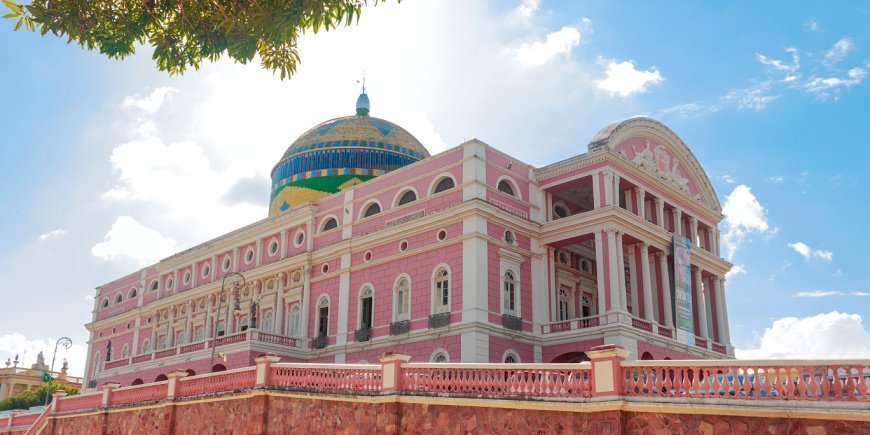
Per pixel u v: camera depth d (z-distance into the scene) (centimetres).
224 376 2641
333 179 4928
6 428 4112
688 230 4291
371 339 3725
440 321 3409
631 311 3959
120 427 3088
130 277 5925
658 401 1598
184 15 1456
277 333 4269
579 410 1702
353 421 2127
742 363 1516
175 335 5203
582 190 3994
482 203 3428
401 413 2030
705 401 1545
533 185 3866
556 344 3556
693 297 4147
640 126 3984
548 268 3756
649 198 3991
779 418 1456
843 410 1377
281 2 1403
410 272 3669
